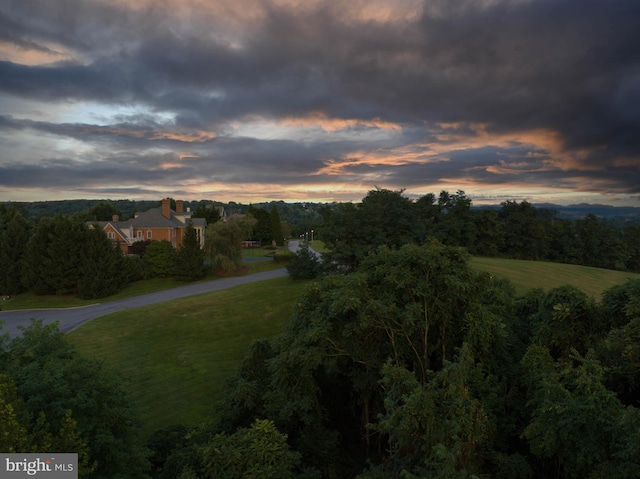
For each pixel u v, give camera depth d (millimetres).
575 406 8586
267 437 9695
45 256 42250
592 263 78062
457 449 7457
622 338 11133
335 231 34500
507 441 11664
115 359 23750
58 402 8375
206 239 50688
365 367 14070
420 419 8352
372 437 14617
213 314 32312
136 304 38062
